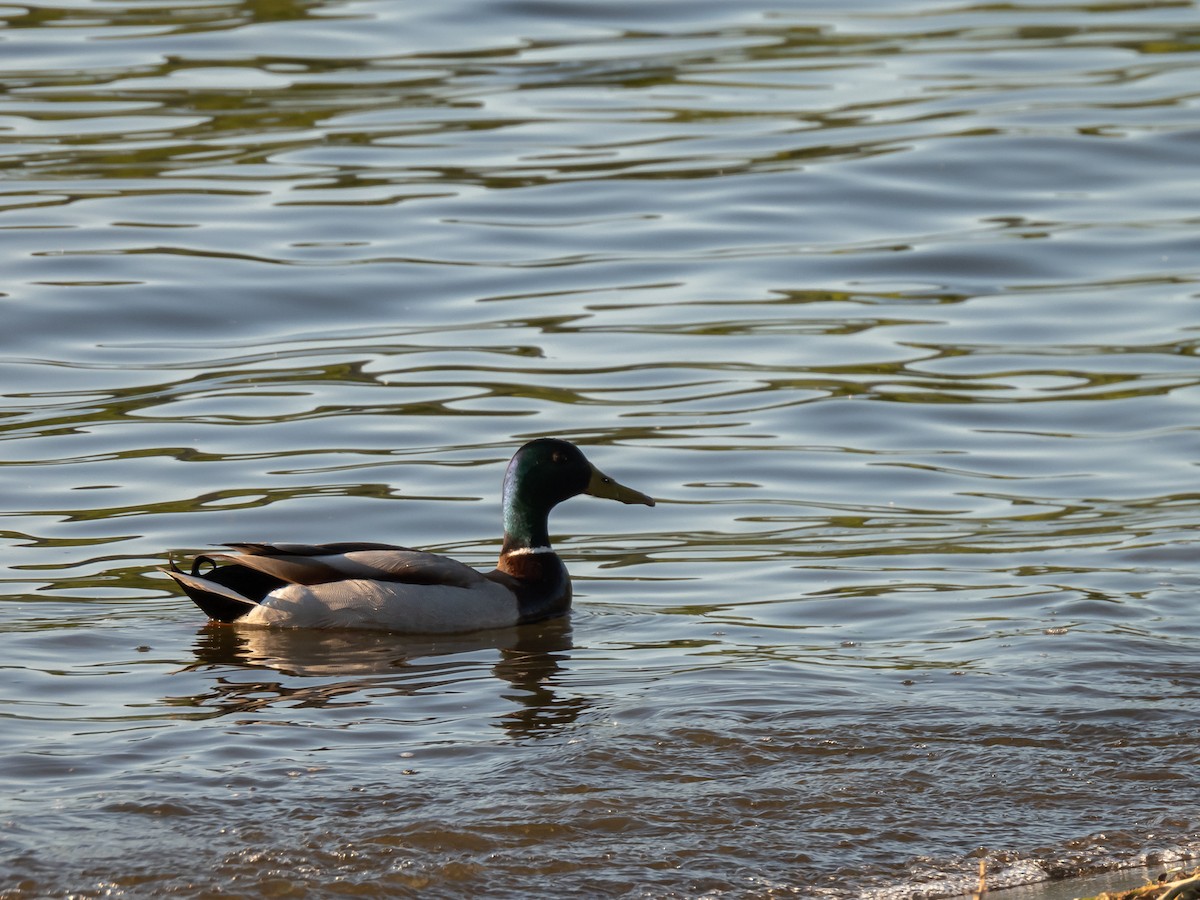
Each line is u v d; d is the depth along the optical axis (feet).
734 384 61.93
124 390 60.54
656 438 57.00
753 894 27.14
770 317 69.00
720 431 57.67
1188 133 90.74
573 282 72.64
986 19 114.83
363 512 50.49
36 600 43.09
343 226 77.92
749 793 30.60
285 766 31.73
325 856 27.89
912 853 28.63
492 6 112.27
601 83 99.71
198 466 53.67
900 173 85.76
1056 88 98.84
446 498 51.70
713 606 43.09
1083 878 27.86
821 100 97.04
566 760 31.96
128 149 87.04
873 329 67.82
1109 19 114.73
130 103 94.22
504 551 44.80
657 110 95.25
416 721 34.53
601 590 44.91
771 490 52.80
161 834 28.58
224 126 91.09
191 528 48.88
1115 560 45.55
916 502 51.65
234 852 27.94
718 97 97.40
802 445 56.54
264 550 42.73
